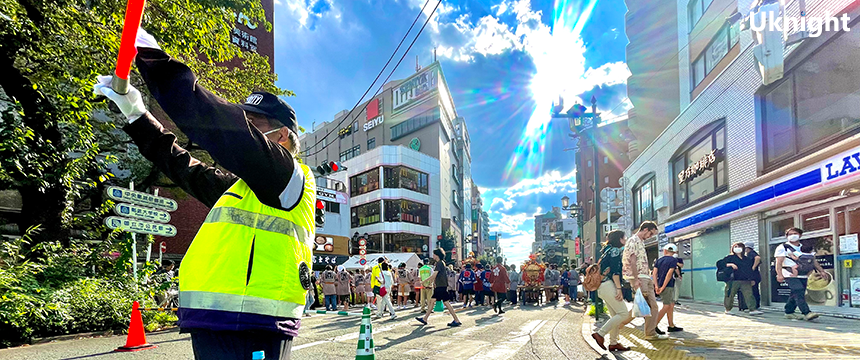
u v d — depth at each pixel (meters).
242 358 1.25
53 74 9.19
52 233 9.38
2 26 7.97
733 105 13.93
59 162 9.05
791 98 11.35
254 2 11.95
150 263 10.52
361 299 20.41
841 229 9.73
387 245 43.44
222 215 1.31
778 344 5.78
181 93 1.05
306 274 1.38
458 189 70.69
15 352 6.25
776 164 11.96
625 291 12.88
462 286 17.69
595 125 11.27
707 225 15.38
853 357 4.86
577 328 8.61
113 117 12.22
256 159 1.15
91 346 6.68
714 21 17.39
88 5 10.12
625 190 26.56
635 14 29.86
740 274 10.66
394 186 43.97
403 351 6.10
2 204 14.76
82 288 8.41
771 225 12.26
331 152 68.19
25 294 7.32
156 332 8.49
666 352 5.42
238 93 13.32
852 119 9.41
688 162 18.11
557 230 92.44
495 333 7.98
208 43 11.01
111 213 10.37
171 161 1.48
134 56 1.07
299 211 1.39
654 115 28.72
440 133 55.34
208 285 1.25
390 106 60.41
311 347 6.44
